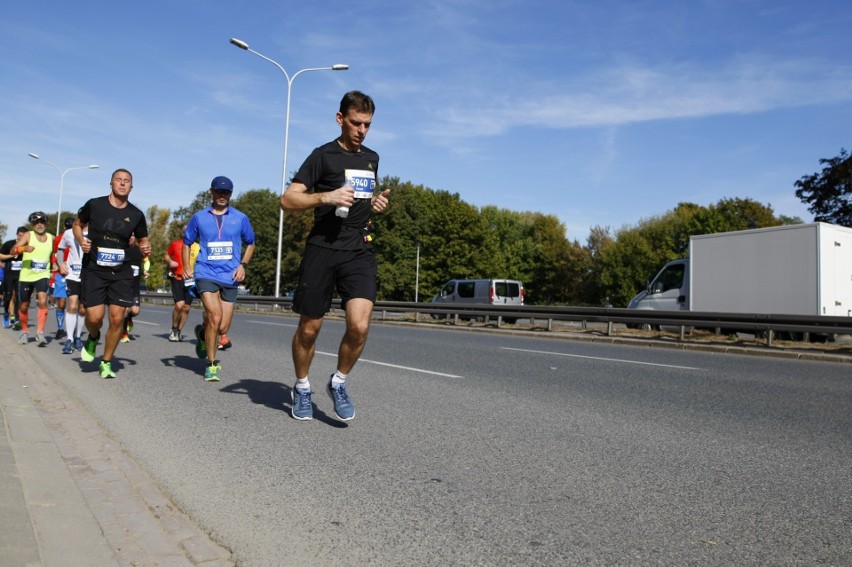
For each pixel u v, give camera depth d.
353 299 4.79
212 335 7.26
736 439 4.99
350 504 3.44
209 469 4.02
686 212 64.81
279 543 2.94
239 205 75.56
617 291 66.31
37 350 9.99
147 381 7.21
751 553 2.88
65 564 2.51
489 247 70.62
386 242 66.81
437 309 21.75
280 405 5.93
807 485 3.85
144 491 3.55
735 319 14.25
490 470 4.05
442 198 75.62
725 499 3.58
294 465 4.11
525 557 2.81
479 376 8.09
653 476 3.98
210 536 3.01
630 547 2.93
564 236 82.69
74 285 9.66
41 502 3.12
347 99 4.63
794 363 10.88
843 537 3.07
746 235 16.19
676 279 18.27
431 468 4.07
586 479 3.90
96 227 7.15
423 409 5.88
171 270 11.62
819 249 14.84
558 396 6.74
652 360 10.70
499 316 19.66
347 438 4.78
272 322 19.33
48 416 5.28
